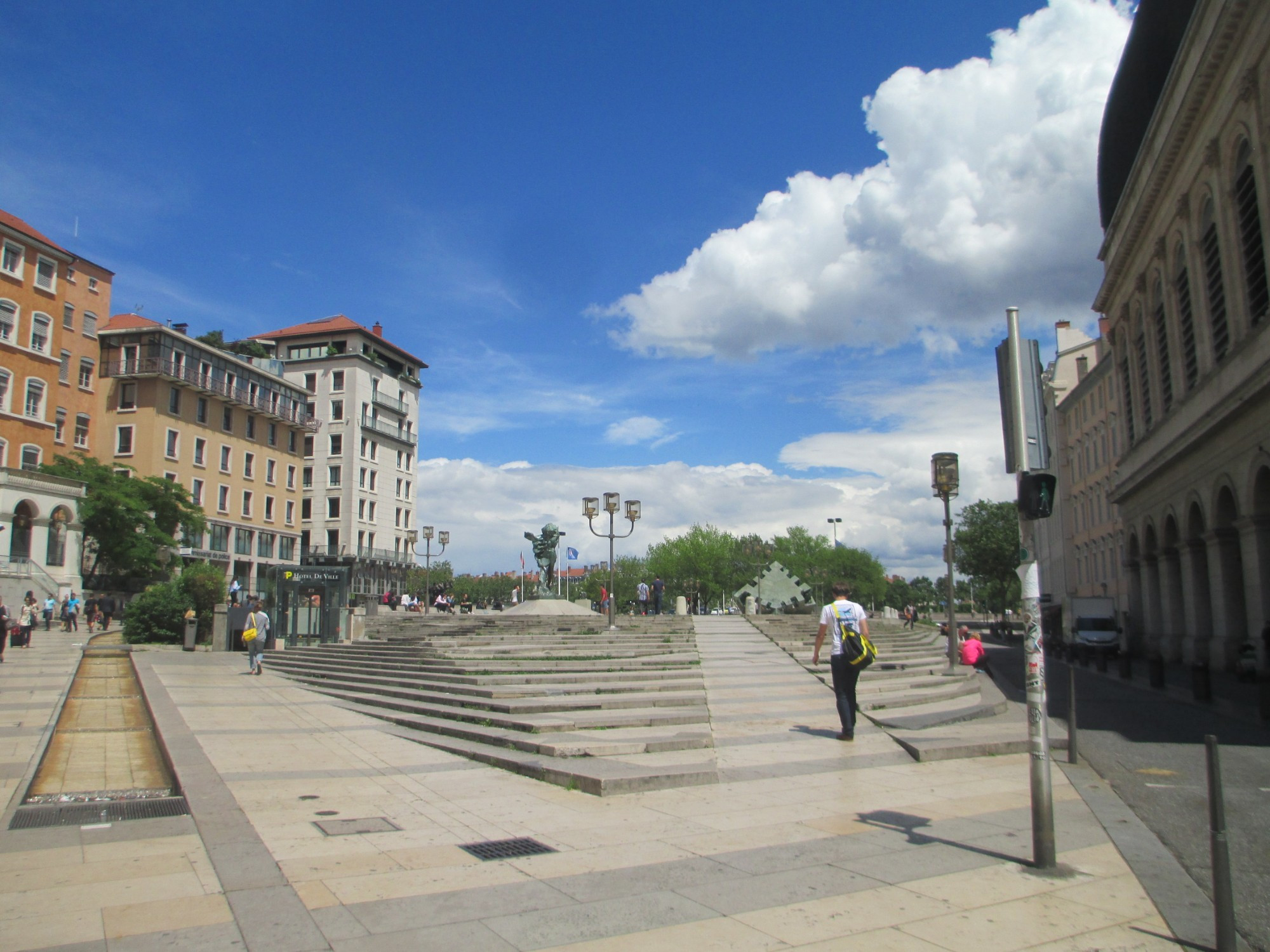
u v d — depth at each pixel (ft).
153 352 193.57
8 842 21.40
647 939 15.23
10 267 164.96
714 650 75.46
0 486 143.95
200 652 100.22
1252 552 88.17
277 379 234.17
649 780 28.37
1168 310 114.52
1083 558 208.44
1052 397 208.74
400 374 292.20
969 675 65.41
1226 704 59.72
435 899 17.30
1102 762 35.50
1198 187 100.32
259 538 226.17
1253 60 81.66
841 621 37.78
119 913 16.19
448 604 189.67
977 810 25.32
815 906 16.94
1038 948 14.97
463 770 32.14
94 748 37.60
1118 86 132.36
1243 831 23.94
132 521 166.61
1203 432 97.50
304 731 41.98
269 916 16.10
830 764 32.60
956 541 285.43
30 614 96.78
